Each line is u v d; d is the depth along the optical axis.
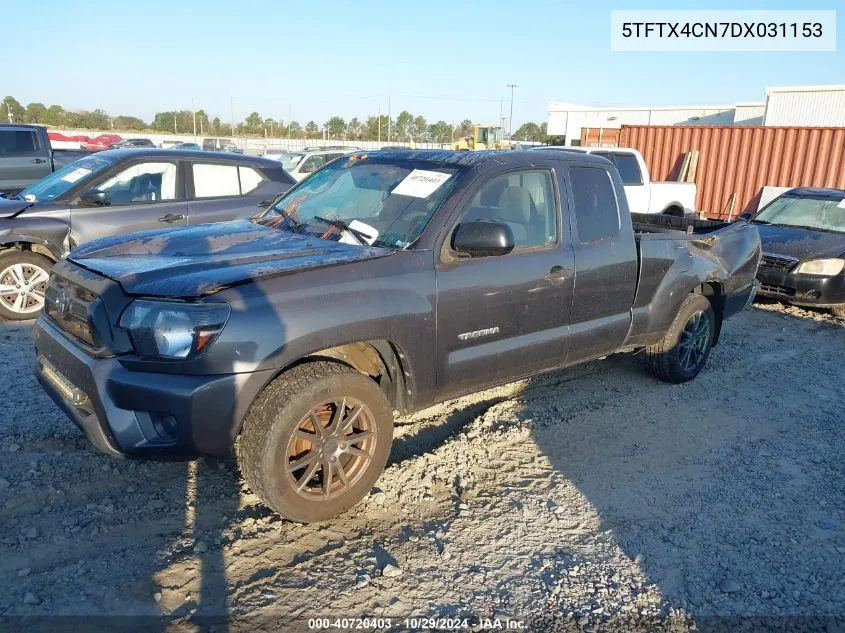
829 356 6.91
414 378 3.76
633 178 13.10
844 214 9.48
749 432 4.93
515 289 4.13
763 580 3.24
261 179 8.24
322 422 3.52
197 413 3.07
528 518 3.70
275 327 3.18
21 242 6.94
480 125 26.91
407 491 3.89
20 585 2.97
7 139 12.98
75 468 3.94
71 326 3.49
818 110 31.48
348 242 3.94
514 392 5.51
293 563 3.22
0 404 4.72
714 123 40.62
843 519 3.80
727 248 5.93
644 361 5.80
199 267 3.38
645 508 3.85
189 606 2.90
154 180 7.58
